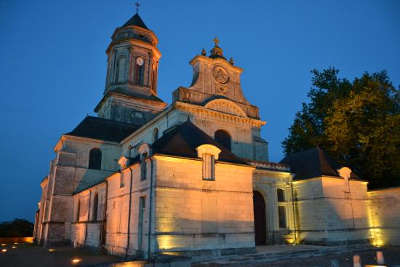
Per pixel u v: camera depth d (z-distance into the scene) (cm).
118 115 4153
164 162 1627
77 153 3434
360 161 2783
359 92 2828
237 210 1797
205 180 1725
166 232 1534
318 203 2214
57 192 3206
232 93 3103
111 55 4522
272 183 2383
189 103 2705
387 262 1558
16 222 5166
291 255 1739
